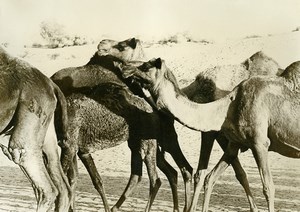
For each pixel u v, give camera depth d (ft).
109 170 45.93
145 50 46.60
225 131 39.06
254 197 42.45
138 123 40.91
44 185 36.63
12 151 36.45
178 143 41.22
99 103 41.01
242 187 42.93
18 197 46.98
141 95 40.86
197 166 42.80
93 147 41.19
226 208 41.96
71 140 40.75
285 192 42.47
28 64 37.68
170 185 41.65
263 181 38.40
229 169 44.32
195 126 38.27
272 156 44.42
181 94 38.11
